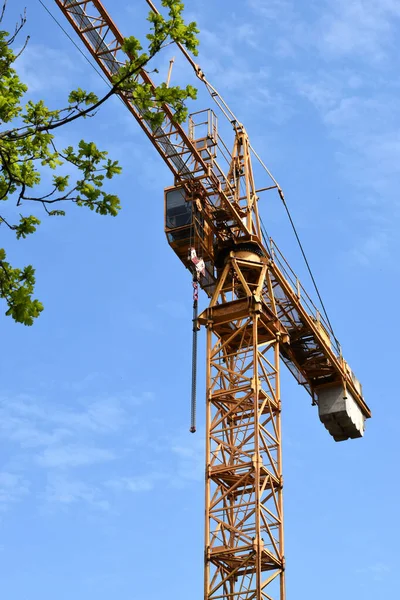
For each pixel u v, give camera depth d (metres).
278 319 77.56
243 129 84.31
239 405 73.44
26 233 27.08
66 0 67.88
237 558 67.38
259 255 78.81
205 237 79.38
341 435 89.25
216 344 75.94
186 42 29.08
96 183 27.83
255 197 82.19
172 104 29.69
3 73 28.22
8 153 27.39
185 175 76.62
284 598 67.19
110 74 68.94
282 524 69.44
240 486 72.06
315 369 87.06
